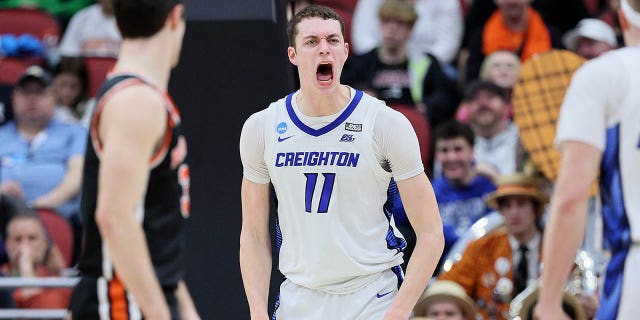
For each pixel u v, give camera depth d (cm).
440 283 1631
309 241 1156
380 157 1140
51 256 1859
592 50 2408
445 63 2653
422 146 2219
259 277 1194
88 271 965
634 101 1037
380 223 1164
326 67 1130
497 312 1708
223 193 1325
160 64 967
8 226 1848
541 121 1781
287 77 1307
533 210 1703
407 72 2447
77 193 2212
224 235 1330
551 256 1027
